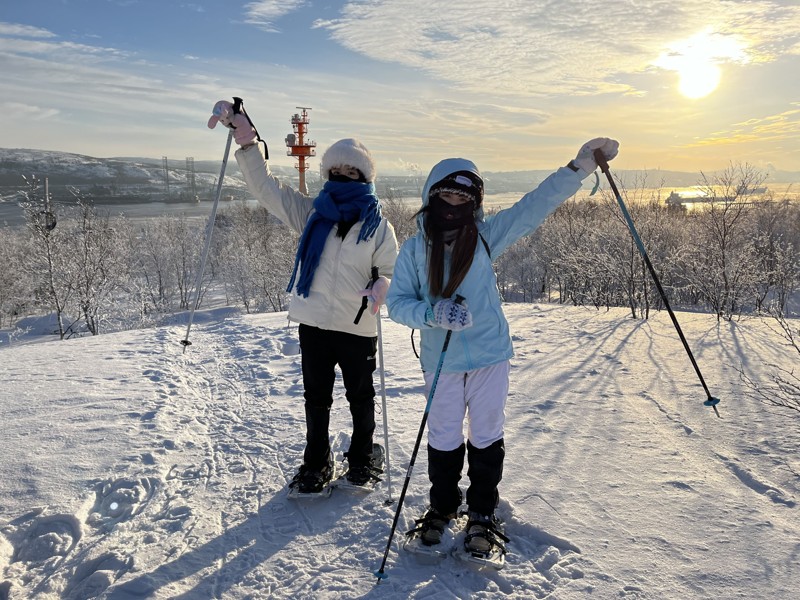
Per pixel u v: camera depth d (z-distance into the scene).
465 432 3.69
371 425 3.01
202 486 3.17
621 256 10.56
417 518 2.66
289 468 3.36
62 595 2.27
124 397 4.70
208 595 2.20
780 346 5.77
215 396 4.98
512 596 2.08
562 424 3.74
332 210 2.84
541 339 6.49
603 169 2.43
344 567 2.34
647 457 3.19
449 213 2.27
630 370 5.01
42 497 2.94
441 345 2.39
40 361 6.14
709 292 9.25
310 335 2.92
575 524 2.51
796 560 2.18
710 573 2.13
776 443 3.30
